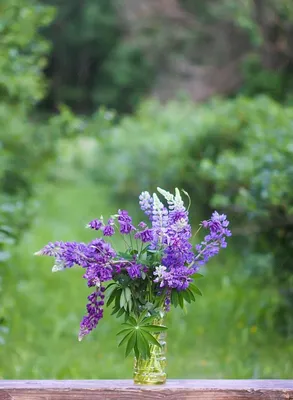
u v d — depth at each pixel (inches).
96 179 627.5
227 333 270.4
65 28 1344.7
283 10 481.4
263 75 604.4
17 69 308.2
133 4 889.5
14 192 353.7
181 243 121.1
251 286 327.6
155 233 122.2
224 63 800.3
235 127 395.9
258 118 359.3
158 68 986.7
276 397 119.2
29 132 355.9
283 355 242.5
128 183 535.2
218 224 124.6
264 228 260.4
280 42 527.8
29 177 362.0
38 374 222.7
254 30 521.0
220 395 119.3
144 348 119.7
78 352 251.1
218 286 340.8
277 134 274.5
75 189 771.4
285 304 267.1
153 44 909.8
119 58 1182.9
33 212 312.8
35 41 331.0
